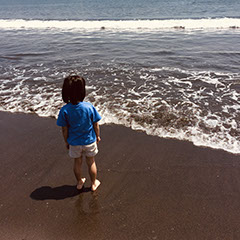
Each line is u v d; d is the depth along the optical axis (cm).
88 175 318
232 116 441
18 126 443
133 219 250
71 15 2755
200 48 946
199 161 335
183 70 706
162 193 285
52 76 688
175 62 784
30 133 421
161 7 3117
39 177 318
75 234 234
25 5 5031
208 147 362
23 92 581
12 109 503
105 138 399
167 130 410
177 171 320
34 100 538
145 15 2420
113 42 1119
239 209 257
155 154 355
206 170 318
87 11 3109
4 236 234
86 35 1321
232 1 3366
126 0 4800
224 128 405
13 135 416
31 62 837
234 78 625
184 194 281
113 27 1558
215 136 386
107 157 355
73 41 1171
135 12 2733
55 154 364
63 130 256
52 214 258
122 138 396
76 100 241
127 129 420
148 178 310
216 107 478
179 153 354
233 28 1374
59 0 6272
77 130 251
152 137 395
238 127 405
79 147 257
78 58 870
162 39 1149
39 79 666
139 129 418
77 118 245
